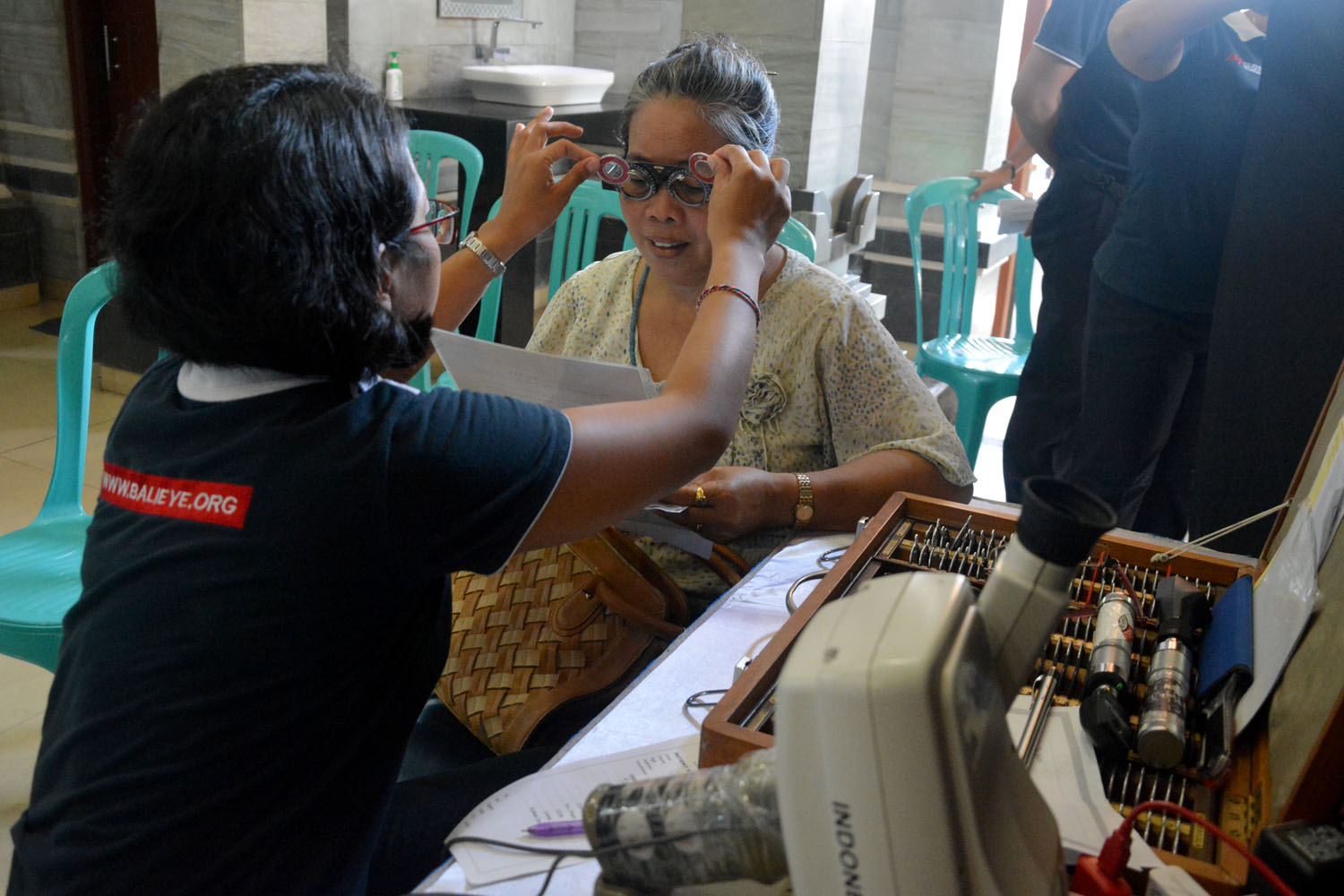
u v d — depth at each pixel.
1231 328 1.67
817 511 1.29
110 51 4.29
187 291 0.69
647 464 0.81
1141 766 0.83
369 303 0.73
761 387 1.41
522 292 3.85
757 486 1.26
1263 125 1.58
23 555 1.70
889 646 0.46
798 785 0.48
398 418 0.73
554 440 0.76
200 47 3.60
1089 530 0.49
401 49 4.23
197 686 0.72
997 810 0.50
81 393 1.82
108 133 4.45
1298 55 1.52
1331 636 0.75
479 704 1.22
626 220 1.35
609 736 0.92
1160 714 0.81
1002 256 4.41
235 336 0.70
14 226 4.51
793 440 1.43
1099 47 2.46
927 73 4.42
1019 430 2.80
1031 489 0.54
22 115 4.46
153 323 0.72
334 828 0.79
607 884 0.63
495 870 0.77
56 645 1.54
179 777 0.73
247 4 3.46
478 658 1.25
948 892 0.47
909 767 0.45
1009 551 0.53
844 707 0.46
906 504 1.22
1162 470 2.31
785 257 1.44
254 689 0.73
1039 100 2.55
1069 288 2.62
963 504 1.30
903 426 1.37
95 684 0.75
